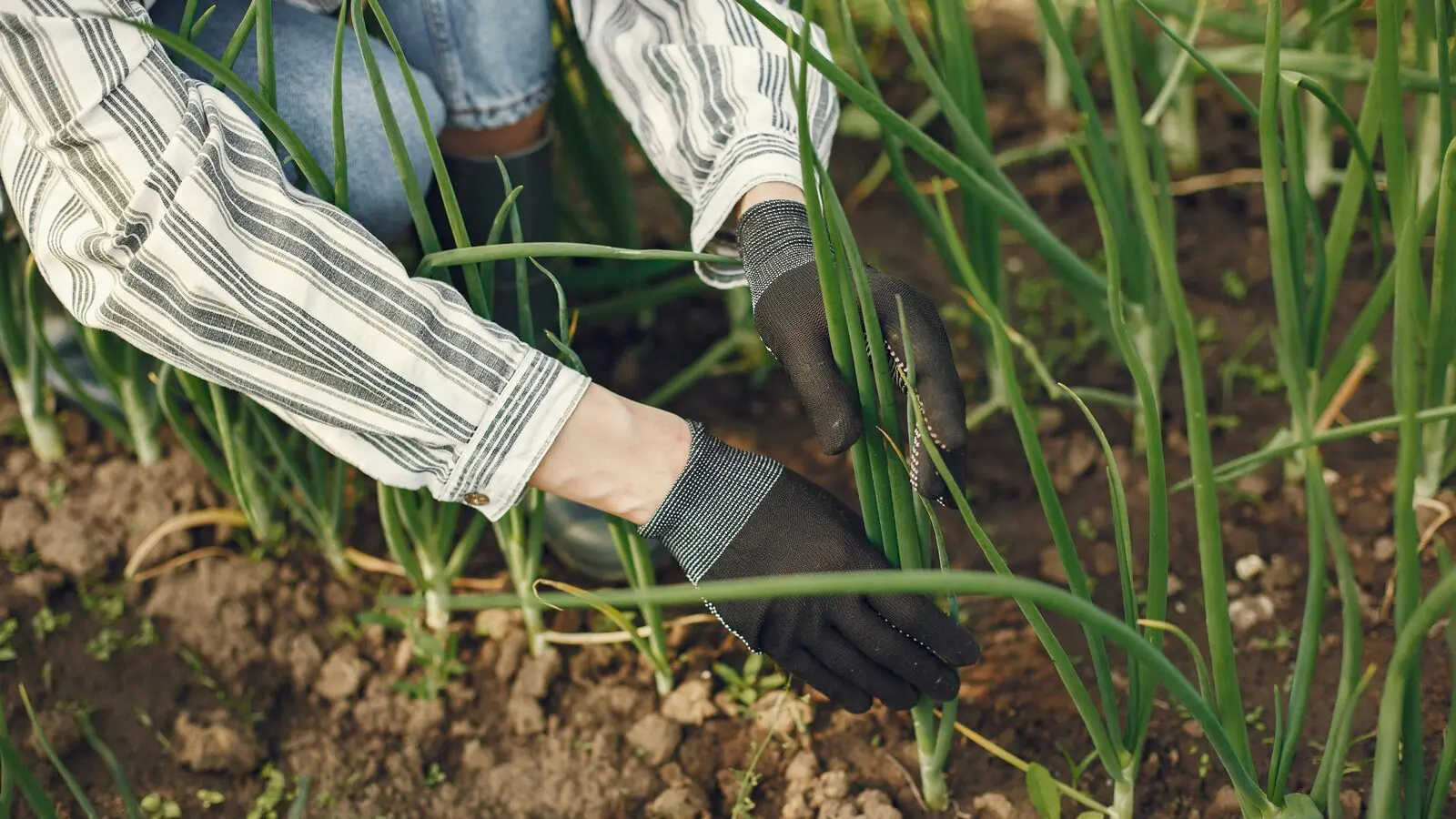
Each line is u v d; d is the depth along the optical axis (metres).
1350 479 1.34
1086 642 1.25
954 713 1.04
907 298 0.92
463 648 1.29
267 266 0.86
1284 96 1.08
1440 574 1.24
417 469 0.94
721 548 0.96
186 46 0.78
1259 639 1.23
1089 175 0.87
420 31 1.12
